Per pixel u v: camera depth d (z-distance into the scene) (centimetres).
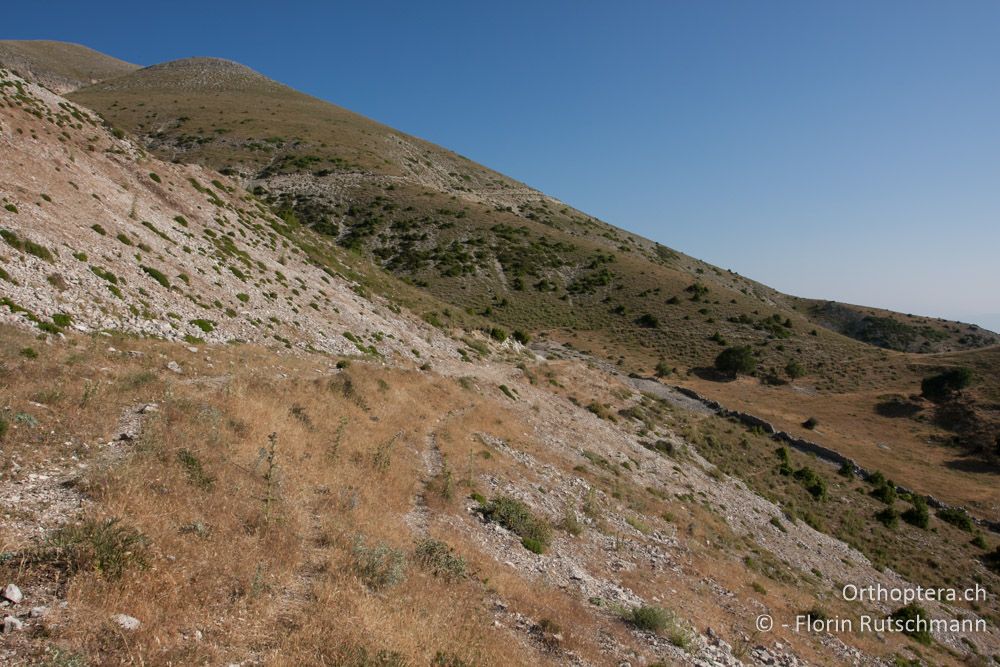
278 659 710
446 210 12412
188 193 3972
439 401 3089
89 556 750
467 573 1284
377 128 19162
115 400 1381
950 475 6050
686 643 1327
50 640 602
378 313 4481
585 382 5497
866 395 8069
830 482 5256
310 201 11538
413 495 1766
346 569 1047
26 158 2691
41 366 1407
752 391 7931
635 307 10369
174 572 800
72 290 2008
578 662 1038
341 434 1914
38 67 19012
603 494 2755
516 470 2525
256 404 1750
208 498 1074
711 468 4497
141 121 14262
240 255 3591
